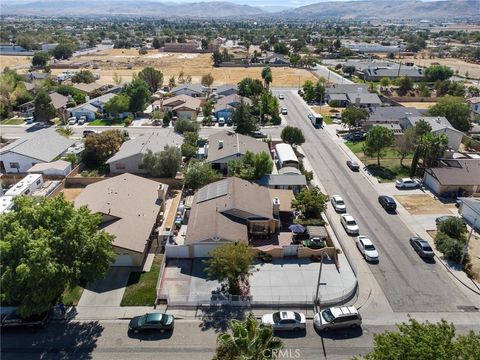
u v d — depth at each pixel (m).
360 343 33.59
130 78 153.12
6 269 31.42
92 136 70.56
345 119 89.75
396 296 39.25
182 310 37.25
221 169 66.38
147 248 46.44
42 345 33.19
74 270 33.28
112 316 36.38
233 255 37.81
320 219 51.47
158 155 63.38
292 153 69.19
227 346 24.20
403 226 51.84
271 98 100.06
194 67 182.12
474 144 79.94
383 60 198.50
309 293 39.44
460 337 23.98
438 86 127.62
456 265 44.03
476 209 51.19
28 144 70.88
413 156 70.69
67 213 35.59
